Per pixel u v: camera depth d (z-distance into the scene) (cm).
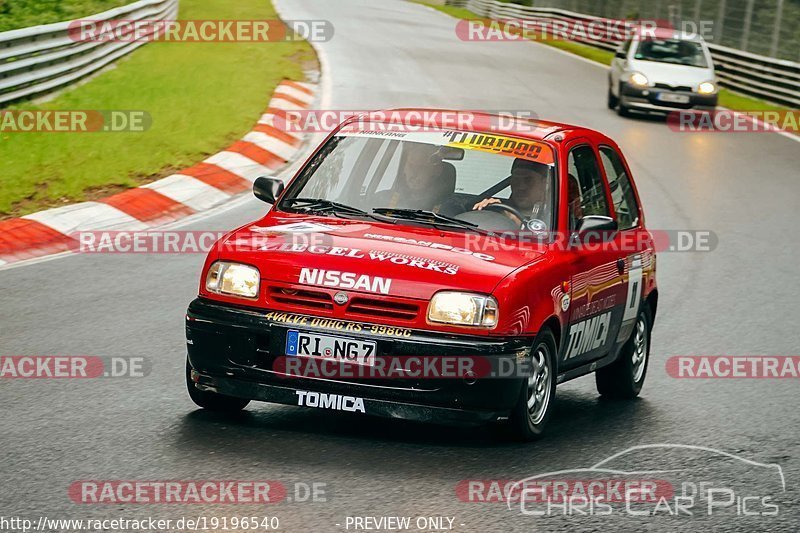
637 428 1934
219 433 1700
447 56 8719
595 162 2106
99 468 1523
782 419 2030
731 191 4784
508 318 1656
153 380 1988
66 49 5125
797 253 3753
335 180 1955
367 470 1565
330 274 1677
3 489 1430
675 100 6531
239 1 10769
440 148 1955
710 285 3234
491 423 1709
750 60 8194
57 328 2316
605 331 2041
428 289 1655
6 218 3262
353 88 6341
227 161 4188
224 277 1719
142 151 4194
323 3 13175
